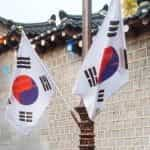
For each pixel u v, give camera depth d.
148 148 10.58
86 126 8.03
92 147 8.02
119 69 8.02
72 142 12.52
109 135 11.46
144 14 10.01
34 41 13.34
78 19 13.62
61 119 12.91
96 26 11.50
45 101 9.41
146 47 10.73
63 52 13.02
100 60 7.89
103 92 7.90
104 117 11.60
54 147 13.10
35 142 13.71
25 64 9.45
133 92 10.97
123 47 8.05
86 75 7.87
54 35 12.59
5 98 14.73
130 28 10.56
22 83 9.45
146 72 10.71
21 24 16.67
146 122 10.65
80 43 11.77
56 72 13.26
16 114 9.48
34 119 9.41
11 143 14.53
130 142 10.98
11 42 14.41
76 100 12.52
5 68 14.86
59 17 13.21
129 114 11.03
